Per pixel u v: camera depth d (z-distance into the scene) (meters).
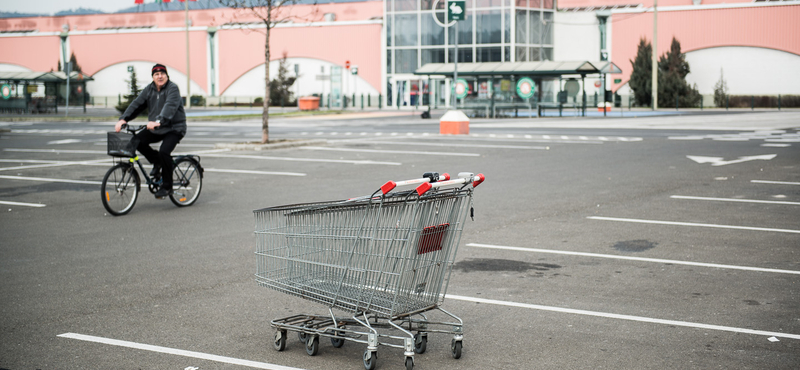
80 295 6.35
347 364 4.80
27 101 47.47
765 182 13.12
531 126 31.00
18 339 5.23
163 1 65.81
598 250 8.01
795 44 48.09
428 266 4.92
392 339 5.27
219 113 47.00
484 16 51.50
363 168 15.62
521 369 4.66
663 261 7.50
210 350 5.03
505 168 15.41
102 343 5.16
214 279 6.89
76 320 5.67
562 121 35.00
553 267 7.29
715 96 50.09
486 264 7.43
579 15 53.53
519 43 51.31
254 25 60.56
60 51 67.81
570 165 15.88
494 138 23.92
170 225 9.62
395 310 4.78
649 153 18.34
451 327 5.50
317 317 5.27
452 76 40.34
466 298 6.27
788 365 4.69
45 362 4.79
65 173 15.34
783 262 7.41
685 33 50.88
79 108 57.56
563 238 8.62
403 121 36.22
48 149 21.12
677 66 49.97
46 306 6.03
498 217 9.91
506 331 5.41
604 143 21.47
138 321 5.65
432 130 28.84
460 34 52.50
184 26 63.53
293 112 48.28
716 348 5.00
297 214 5.17
